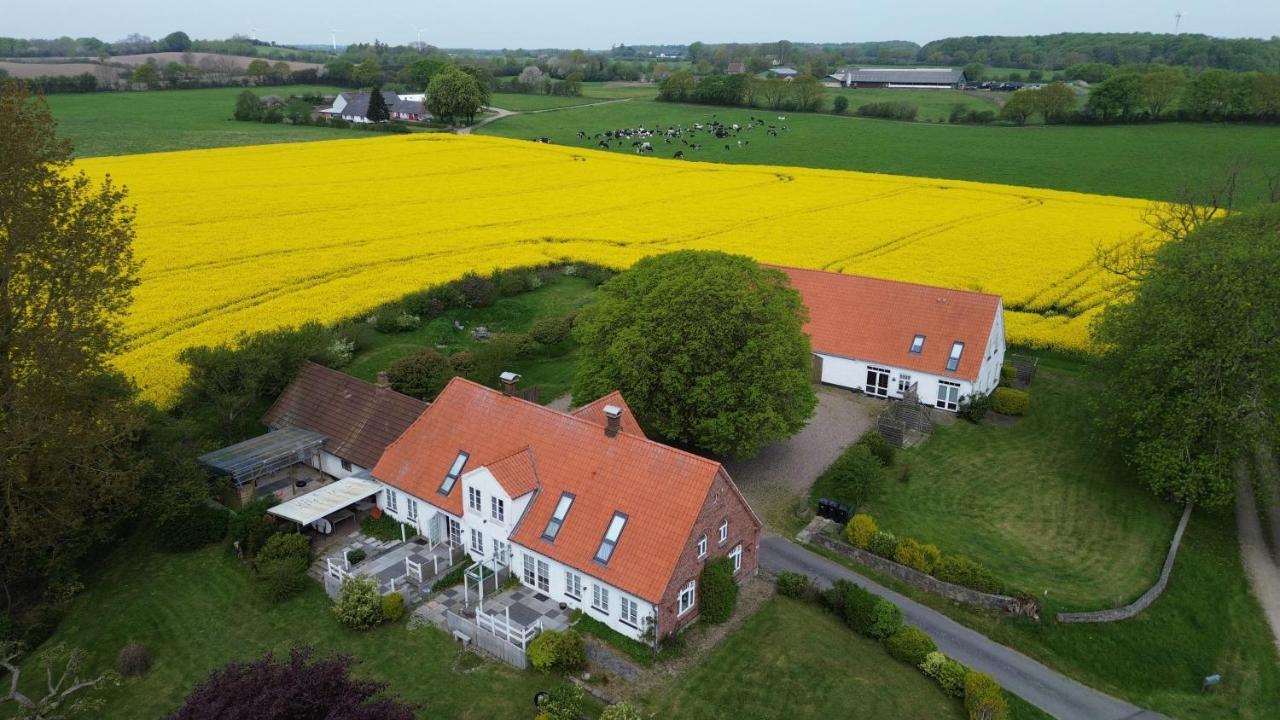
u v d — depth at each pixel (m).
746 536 37.06
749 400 44.16
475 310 70.31
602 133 173.25
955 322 56.91
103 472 36.25
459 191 108.88
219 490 43.94
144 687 31.75
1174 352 43.72
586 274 80.12
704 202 106.94
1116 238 90.50
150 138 144.00
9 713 30.36
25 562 36.59
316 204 98.25
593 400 47.62
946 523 43.47
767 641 33.69
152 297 66.12
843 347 59.47
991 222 98.31
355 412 46.28
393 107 187.25
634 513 33.88
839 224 96.62
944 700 31.38
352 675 31.66
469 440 39.78
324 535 40.94
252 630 34.59
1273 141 143.50
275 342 51.06
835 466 48.56
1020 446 51.66
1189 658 35.78
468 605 35.44
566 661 31.47
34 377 35.41
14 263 34.91
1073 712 32.16
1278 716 33.22
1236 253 45.41
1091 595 37.91
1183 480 42.41
